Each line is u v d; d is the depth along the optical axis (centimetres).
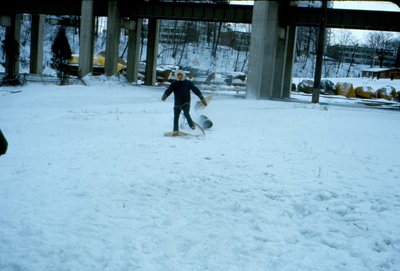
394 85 6725
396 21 3897
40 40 5753
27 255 482
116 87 3881
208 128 1445
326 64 12050
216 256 509
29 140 1152
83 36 4653
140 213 620
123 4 4753
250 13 4391
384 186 786
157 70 6184
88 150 1006
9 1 5178
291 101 3672
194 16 4572
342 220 632
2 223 562
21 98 2805
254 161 948
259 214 633
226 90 5025
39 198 658
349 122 1811
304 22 4172
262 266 489
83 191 691
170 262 488
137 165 867
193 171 834
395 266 496
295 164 934
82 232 547
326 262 501
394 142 1283
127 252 503
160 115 1912
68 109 2184
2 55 6831
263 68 4031
